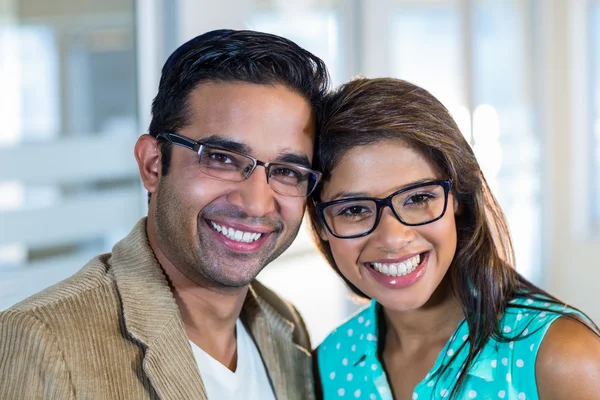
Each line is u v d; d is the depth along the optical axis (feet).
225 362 4.88
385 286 4.79
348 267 4.90
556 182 17.62
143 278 4.40
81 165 8.28
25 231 7.82
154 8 8.59
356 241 4.78
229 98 4.43
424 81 13.23
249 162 4.43
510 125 16.08
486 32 15.02
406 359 5.10
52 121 8.00
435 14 13.41
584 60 17.67
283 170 4.60
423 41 13.10
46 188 8.01
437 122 4.63
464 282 4.83
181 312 4.69
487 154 15.34
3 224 7.64
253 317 5.14
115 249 4.64
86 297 4.21
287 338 5.25
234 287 4.69
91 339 4.06
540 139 17.20
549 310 4.58
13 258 7.76
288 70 4.55
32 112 7.83
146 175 4.75
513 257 5.08
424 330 5.03
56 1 7.94
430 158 4.68
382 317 5.30
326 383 5.37
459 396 4.68
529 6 16.67
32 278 7.93
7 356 3.87
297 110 4.58
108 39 8.39
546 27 17.08
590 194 18.11
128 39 8.57
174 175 4.52
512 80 16.10
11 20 7.61
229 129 4.40
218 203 4.45
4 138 7.62
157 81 8.69
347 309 11.85
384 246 4.65
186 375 4.28
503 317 4.72
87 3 8.18
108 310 4.22
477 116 14.89
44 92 7.91
